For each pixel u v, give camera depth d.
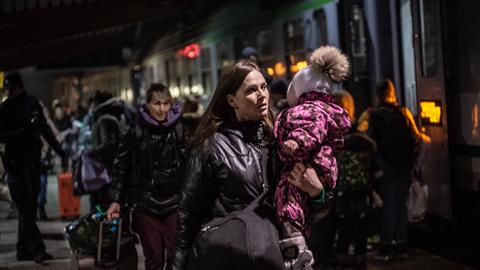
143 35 24.95
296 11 10.86
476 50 6.73
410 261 7.20
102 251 5.40
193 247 3.23
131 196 5.38
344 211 6.34
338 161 6.37
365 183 6.34
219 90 3.40
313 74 3.35
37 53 24.11
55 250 8.23
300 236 3.19
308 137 3.10
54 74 49.25
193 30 17.55
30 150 7.46
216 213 3.32
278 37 11.67
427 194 7.76
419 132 7.82
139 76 26.47
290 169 3.21
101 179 8.55
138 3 14.43
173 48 20.12
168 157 5.31
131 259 5.54
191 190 3.36
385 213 7.24
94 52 28.72
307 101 3.32
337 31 9.37
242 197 3.29
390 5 8.70
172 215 5.30
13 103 7.39
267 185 3.30
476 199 6.86
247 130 3.37
